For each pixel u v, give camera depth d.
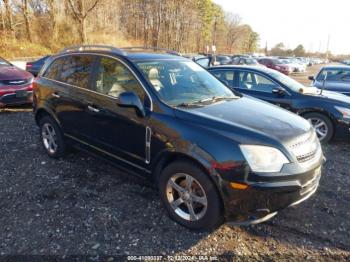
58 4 32.94
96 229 3.32
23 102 8.37
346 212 3.73
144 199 3.90
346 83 9.27
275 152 2.93
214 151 2.97
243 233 3.30
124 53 4.12
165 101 3.53
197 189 3.23
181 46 65.06
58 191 4.07
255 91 7.04
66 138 4.76
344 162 5.35
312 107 6.39
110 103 3.90
